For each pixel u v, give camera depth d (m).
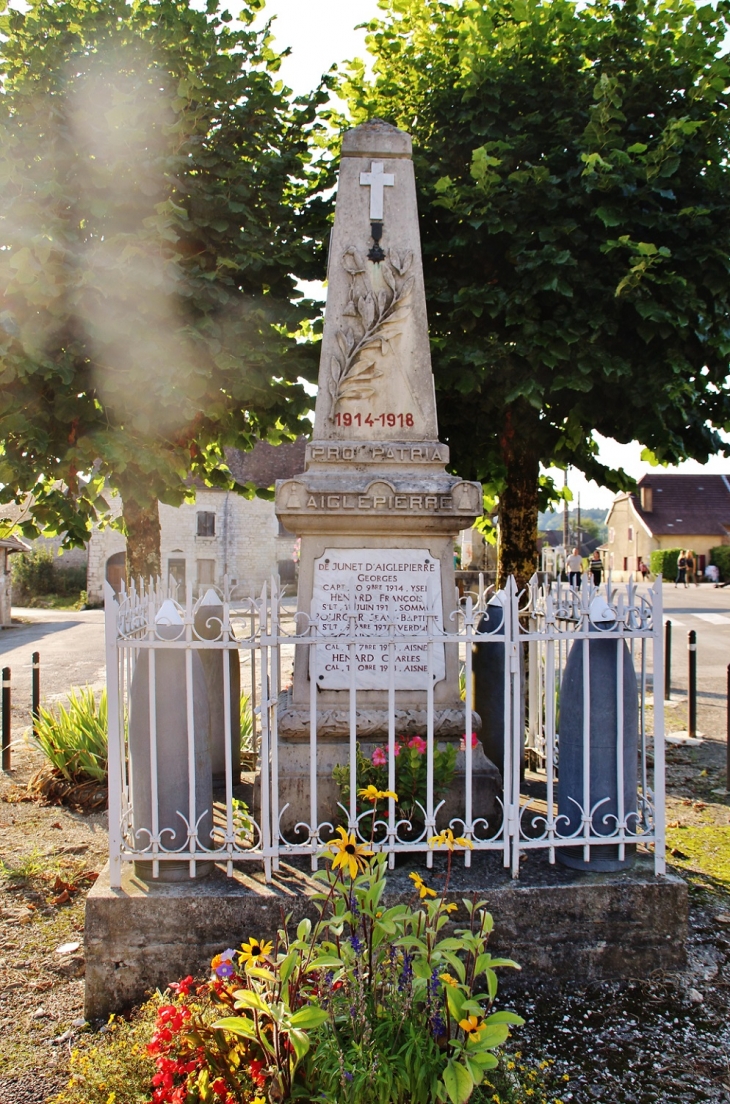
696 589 34.25
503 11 7.21
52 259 5.87
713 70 6.60
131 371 6.13
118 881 3.84
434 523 4.64
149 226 6.20
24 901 4.75
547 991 3.78
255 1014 2.58
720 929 4.28
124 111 6.09
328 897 2.98
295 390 7.16
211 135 6.88
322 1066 2.52
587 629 4.02
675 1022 3.53
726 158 6.69
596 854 4.06
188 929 3.70
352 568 4.66
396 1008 2.69
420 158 6.77
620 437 7.39
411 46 7.57
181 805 3.94
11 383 6.19
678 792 6.71
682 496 50.97
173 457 6.67
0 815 6.31
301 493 4.56
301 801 4.38
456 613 4.30
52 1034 3.51
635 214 6.34
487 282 6.96
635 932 3.86
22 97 6.28
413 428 4.95
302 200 7.58
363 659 4.66
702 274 6.39
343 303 5.00
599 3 7.27
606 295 6.30
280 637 3.90
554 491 9.21
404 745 4.33
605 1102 3.05
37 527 7.05
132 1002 3.68
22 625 24.81
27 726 9.35
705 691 11.02
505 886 3.83
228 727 3.92
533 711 5.95
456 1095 2.35
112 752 3.85
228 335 6.56
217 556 36.47
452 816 4.46
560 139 6.85
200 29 6.71
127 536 7.40
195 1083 2.59
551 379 6.62
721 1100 3.05
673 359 6.37
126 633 4.05
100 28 6.53
